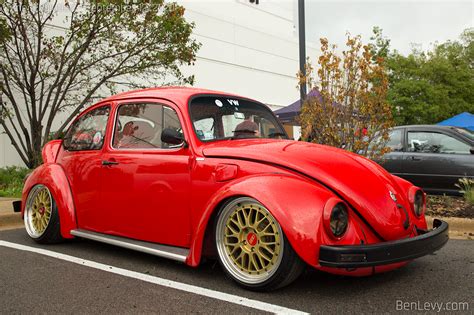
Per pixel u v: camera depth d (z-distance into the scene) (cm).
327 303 284
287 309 274
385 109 639
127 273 356
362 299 292
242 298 295
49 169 464
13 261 396
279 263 287
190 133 356
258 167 318
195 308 278
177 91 396
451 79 2298
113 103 432
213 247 339
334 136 647
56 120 1234
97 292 310
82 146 448
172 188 353
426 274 349
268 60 2375
